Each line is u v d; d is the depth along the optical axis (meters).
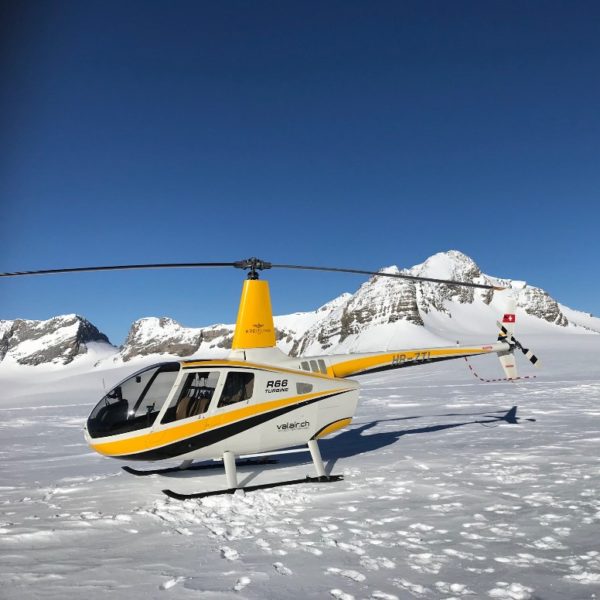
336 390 7.77
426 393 27.00
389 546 4.55
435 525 5.14
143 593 3.58
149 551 4.49
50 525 5.33
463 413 16.72
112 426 6.53
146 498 6.46
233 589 3.64
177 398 6.78
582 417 14.08
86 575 3.93
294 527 5.17
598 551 4.32
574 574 3.86
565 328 179.62
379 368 8.76
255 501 6.21
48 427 20.86
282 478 7.53
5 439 16.28
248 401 7.07
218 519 5.49
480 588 3.64
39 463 10.46
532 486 6.63
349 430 13.55
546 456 8.59
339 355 8.38
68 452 12.31
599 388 23.59
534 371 41.03
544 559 4.17
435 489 6.60
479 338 140.00
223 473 7.92
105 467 9.38
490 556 4.26
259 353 7.56
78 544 4.72
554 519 5.23
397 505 5.92
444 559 4.22
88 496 6.64
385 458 8.84
